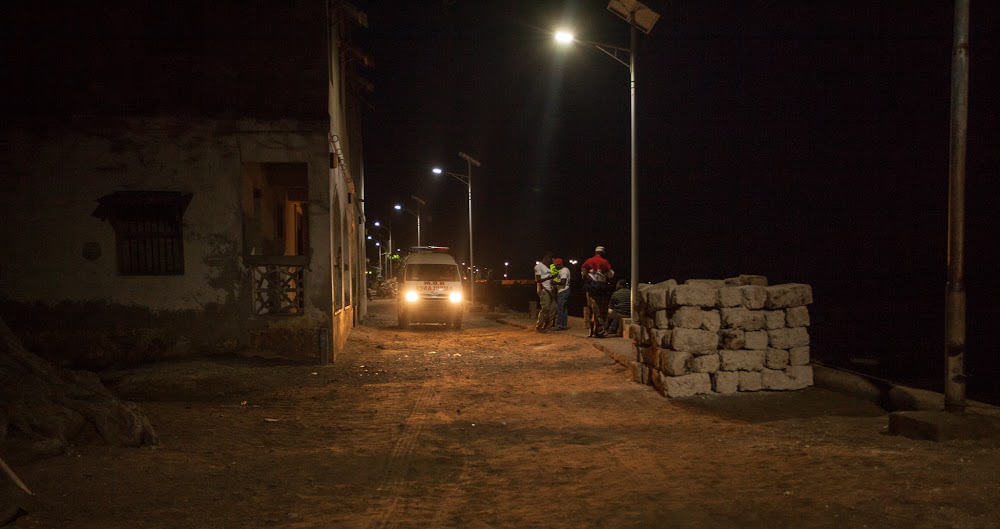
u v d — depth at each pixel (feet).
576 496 17.28
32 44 43.70
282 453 22.33
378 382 39.09
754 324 32.68
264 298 47.96
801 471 18.42
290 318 45.34
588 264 57.00
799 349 32.81
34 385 22.45
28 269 43.55
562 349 51.29
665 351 33.12
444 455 22.29
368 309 117.08
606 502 16.62
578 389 35.78
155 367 41.32
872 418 26.71
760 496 16.43
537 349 53.31
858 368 52.85
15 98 43.68
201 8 44.88
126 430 22.48
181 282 44.52
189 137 44.68
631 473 19.43
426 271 76.54
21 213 43.60
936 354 62.90
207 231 44.78
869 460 19.03
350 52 62.28
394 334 69.00
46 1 43.80
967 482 16.37
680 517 15.20
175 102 44.65
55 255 43.73
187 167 44.68
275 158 45.24
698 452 21.74
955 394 22.59
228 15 45.03
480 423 27.89
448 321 74.13
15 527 14.16
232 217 44.88
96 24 44.14
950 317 22.74
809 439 22.85
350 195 69.26
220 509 16.20
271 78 45.29
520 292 193.67
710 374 32.71
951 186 23.00
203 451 22.15
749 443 22.75
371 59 62.08
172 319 44.47
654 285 37.76
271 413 29.94
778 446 21.90
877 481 16.93
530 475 19.62
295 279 46.24
